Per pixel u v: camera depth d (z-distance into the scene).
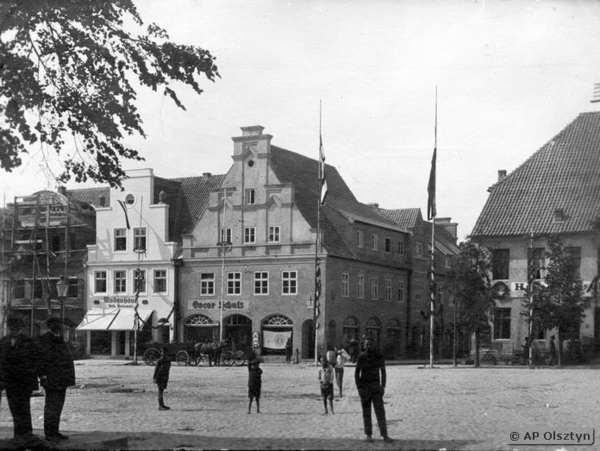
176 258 66.94
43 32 15.52
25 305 68.94
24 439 14.04
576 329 49.19
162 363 22.70
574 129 50.72
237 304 64.31
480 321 50.12
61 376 14.66
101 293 69.56
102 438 14.93
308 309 61.69
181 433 17.02
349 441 15.64
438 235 87.25
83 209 72.69
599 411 21.36
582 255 49.03
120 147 16.27
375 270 69.44
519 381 34.34
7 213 70.69
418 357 75.06
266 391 29.78
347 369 48.56
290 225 63.19
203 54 15.94
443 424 18.53
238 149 66.00
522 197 51.19
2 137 13.77
